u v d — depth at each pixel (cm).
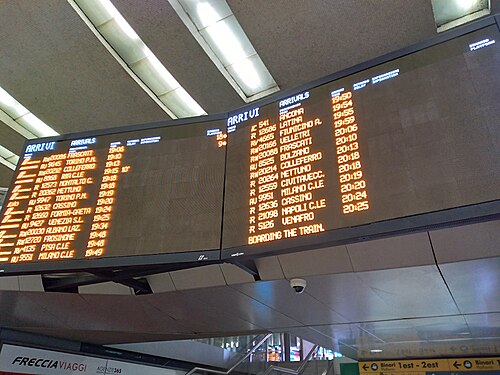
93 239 339
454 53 282
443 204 239
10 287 397
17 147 707
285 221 284
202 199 331
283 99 343
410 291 334
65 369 579
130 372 667
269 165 317
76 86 574
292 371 756
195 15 490
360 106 300
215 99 573
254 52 530
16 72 555
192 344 792
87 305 426
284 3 446
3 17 482
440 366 581
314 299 362
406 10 443
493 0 434
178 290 358
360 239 255
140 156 376
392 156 269
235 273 328
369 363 631
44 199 374
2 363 514
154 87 595
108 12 500
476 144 246
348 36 475
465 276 296
